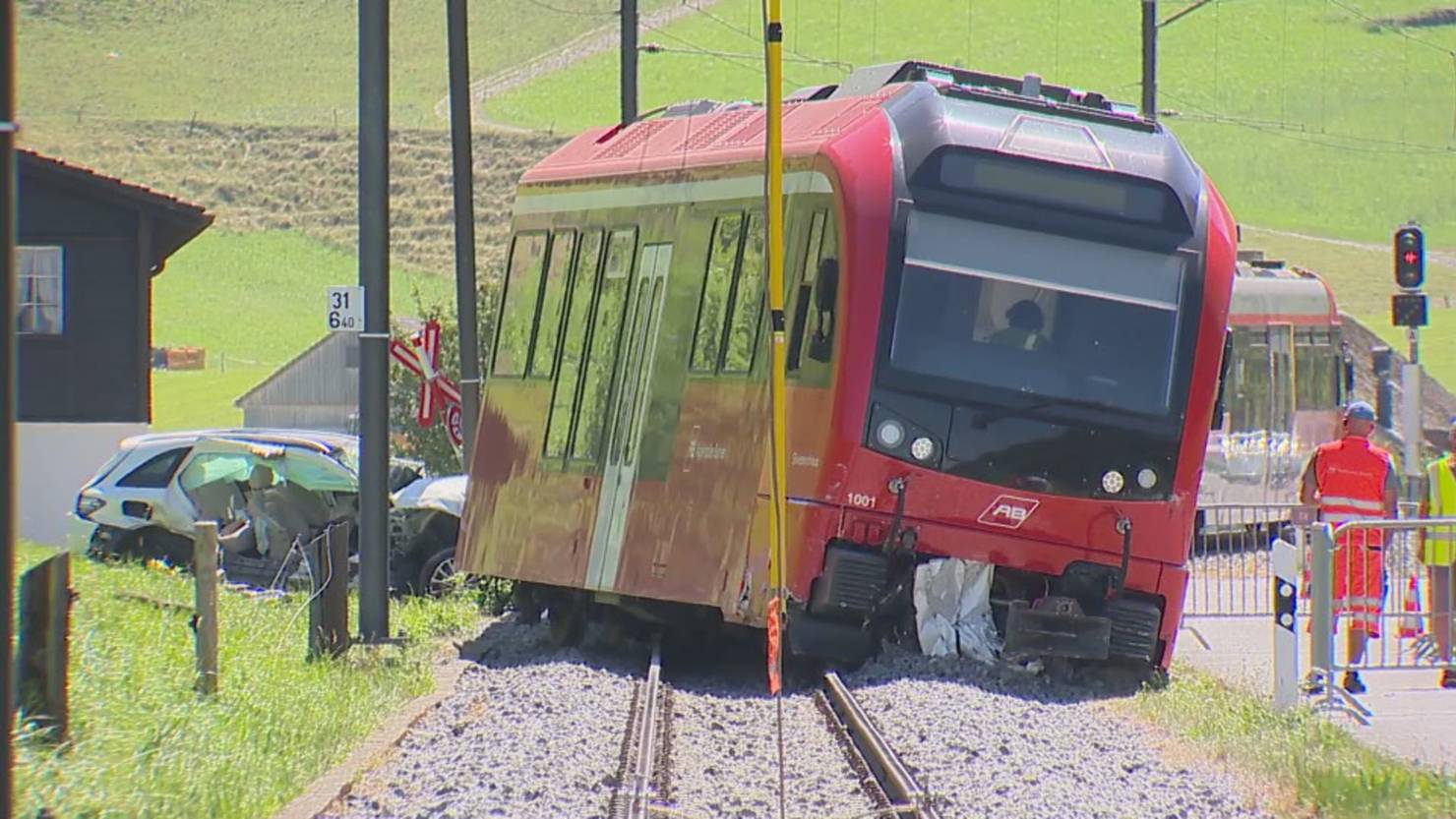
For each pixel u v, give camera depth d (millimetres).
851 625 60406
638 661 72438
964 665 60094
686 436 66312
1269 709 54000
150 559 104250
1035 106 62438
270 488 99312
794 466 59844
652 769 46781
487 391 83938
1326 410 130625
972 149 59938
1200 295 61094
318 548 66312
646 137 75562
